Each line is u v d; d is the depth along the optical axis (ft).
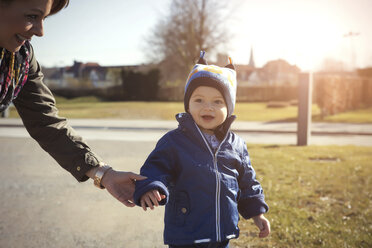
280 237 10.67
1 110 5.41
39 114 6.33
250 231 11.23
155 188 5.50
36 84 6.30
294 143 33.99
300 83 31.42
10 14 4.39
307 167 21.06
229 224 6.10
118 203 14.64
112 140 35.04
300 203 13.98
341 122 55.62
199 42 111.34
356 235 10.77
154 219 12.80
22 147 29.76
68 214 13.25
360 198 14.84
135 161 23.54
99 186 6.28
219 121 6.39
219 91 6.35
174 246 6.03
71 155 6.32
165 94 120.67
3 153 26.68
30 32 4.63
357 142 36.24
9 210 13.62
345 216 12.62
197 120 6.41
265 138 38.78
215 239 5.90
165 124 52.42
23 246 10.36
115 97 122.31
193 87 6.46
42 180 18.48
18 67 5.25
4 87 5.06
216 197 6.03
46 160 23.94
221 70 6.51
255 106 99.76
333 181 17.66
